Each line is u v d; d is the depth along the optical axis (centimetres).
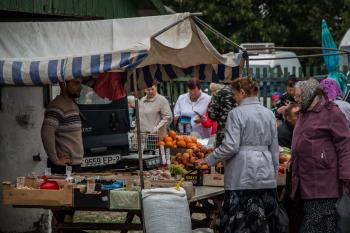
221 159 794
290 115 935
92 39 783
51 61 711
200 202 927
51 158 851
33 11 989
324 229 781
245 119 793
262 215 790
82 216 1168
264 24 2831
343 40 1873
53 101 866
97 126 1027
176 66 1015
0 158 973
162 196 720
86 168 980
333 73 1294
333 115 777
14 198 747
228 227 794
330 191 777
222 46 2745
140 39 778
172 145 988
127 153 1048
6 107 973
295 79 1220
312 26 2884
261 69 2072
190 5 2770
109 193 730
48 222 995
